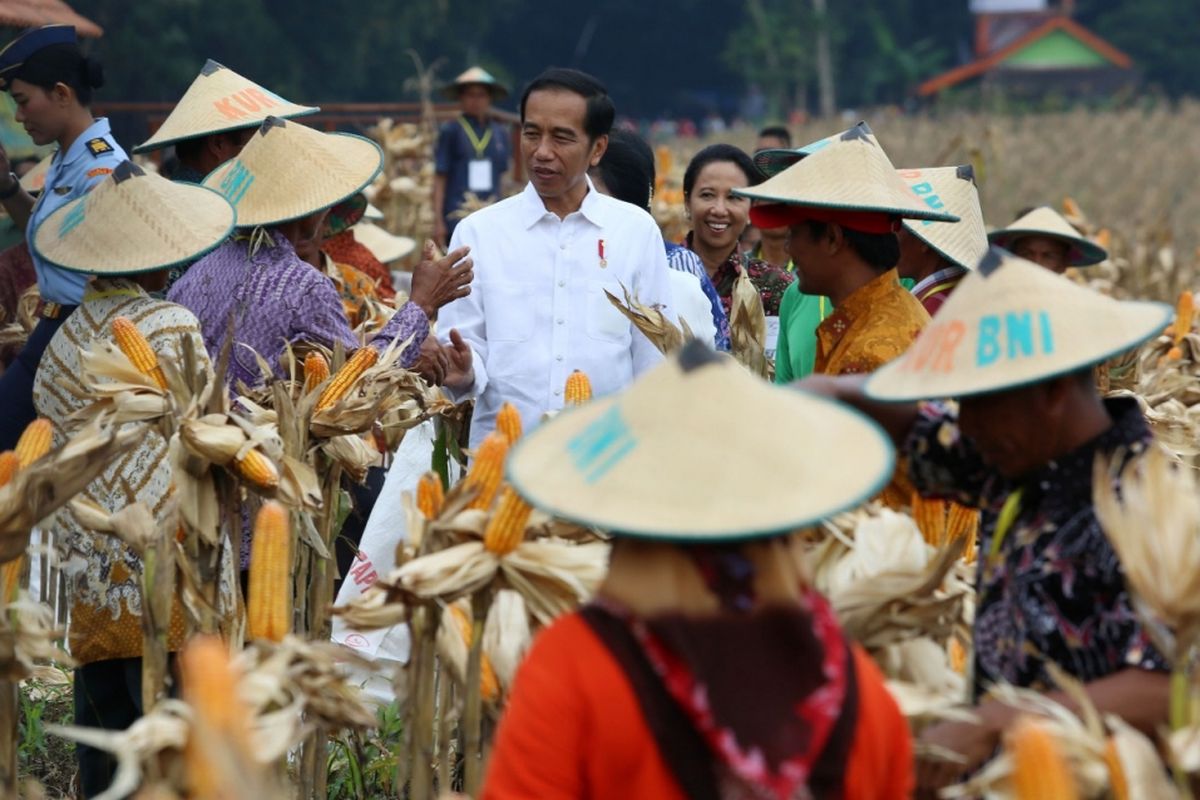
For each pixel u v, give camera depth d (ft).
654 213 86.79
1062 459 18.88
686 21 516.73
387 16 273.54
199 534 25.22
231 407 31.27
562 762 15.39
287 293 33.99
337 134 37.96
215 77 41.34
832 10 522.88
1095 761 17.28
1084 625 18.54
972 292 19.35
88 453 22.63
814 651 15.60
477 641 21.85
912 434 21.12
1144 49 569.23
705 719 15.08
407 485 37.88
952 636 23.39
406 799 25.72
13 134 80.59
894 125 338.13
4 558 22.50
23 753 36.04
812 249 27.84
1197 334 50.62
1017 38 567.18
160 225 29.99
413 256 90.84
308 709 20.65
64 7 88.07
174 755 17.42
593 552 21.45
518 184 114.73
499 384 36.45
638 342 37.19
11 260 49.16
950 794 17.65
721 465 15.31
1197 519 17.16
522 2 481.46
